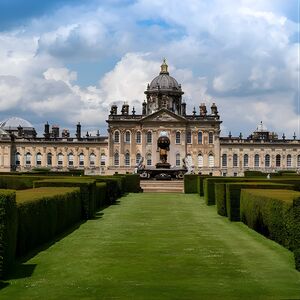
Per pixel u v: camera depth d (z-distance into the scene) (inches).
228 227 1341.0
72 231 1243.8
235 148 6087.6
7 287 706.8
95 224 1385.3
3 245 762.2
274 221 1060.5
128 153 5885.8
